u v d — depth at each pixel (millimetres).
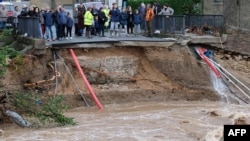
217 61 48500
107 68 45156
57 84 42844
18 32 45906
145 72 46281
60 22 45531
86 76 44469
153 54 46656
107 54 45469
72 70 44062
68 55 44312
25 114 36250
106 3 72688
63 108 36469
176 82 46281
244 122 34188
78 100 42500
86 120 36906
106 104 42969
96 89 43969
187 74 46500
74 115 38875
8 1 69000
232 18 52188
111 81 45031
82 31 49750
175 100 45125
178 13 63750
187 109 41000
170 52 46906
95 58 44781
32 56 42406
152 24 50562
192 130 33219
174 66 46500
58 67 43438
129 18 51125
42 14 45344
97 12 50094
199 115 38344
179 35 47531
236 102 45312
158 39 47094
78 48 44625
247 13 51188
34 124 35094
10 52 41031
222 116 37250
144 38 47875
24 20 45000
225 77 46906
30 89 41656
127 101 43781
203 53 48406
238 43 50156
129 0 70562
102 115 38844
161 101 44688
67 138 31531
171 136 31906
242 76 47375
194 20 52531
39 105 36469
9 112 35625
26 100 36469
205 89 46094
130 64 45906
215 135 30531
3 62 36094
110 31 50406
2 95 36344
